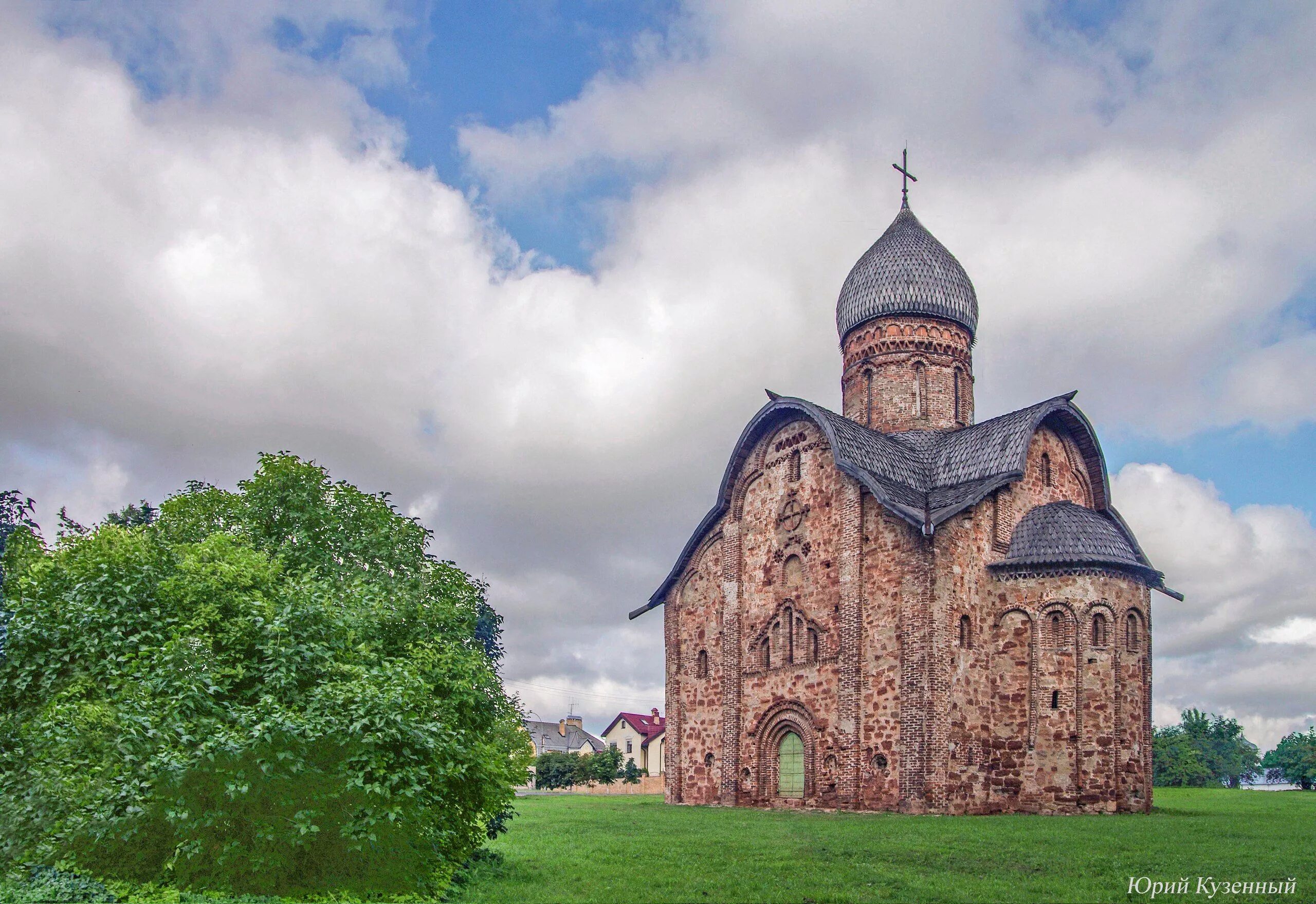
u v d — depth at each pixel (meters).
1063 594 31.69
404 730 13.06
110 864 12.80
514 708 22.28
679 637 40.62
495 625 37.69
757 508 37.78
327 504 20.33
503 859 17.80
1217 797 41.78
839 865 17.22
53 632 13.92
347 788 12.70
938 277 40.62
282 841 12.93
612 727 99.62
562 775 72.25
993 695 31.64
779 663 35.47
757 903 13.82
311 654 13.90
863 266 41.94
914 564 31.20
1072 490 36.12
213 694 13.22
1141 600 32.41
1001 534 33.03
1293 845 19.42
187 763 11.94
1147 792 31.16
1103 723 30.75
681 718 39.69
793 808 33.69
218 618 13.93
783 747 35.00
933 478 35.16
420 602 18.14
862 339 41.28
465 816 15.67
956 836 21.62
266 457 20.30
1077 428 36.09
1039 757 30.83
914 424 39.44
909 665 30.61
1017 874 16.17
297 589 14.78
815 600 34.53
